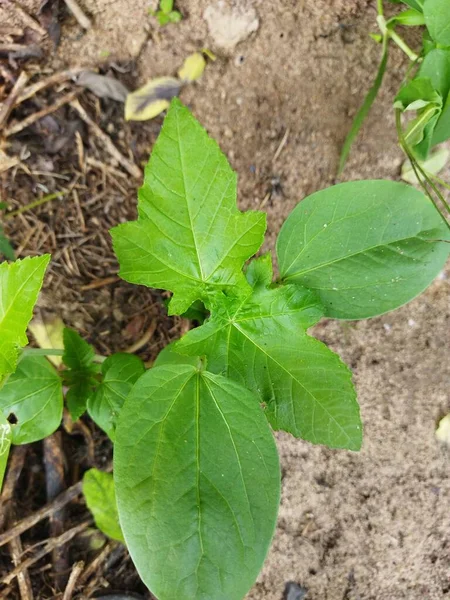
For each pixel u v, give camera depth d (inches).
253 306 6.4
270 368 6.5
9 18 8.9
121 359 7.6
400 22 8.0
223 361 6.5
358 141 9.0
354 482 9.2
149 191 5.6
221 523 6.1
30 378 7.4
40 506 9.0
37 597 8.7
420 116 7.5
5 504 8.7
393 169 9.0
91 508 8.8
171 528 6.0
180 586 6.0
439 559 9.2
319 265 7.2
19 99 9.0
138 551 5.9
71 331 7.7
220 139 9.2
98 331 9.3
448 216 9.0
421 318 9.1
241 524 6.1
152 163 5.5
